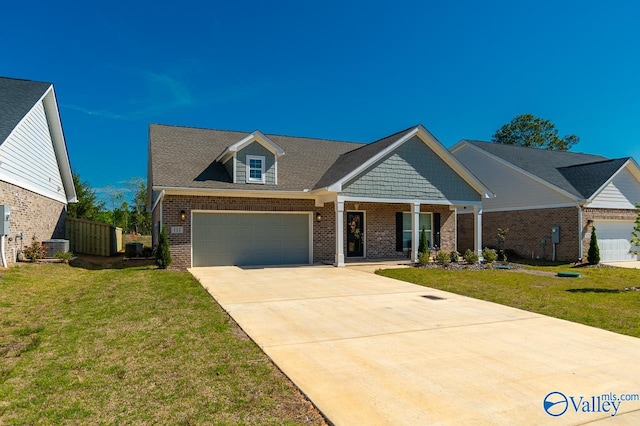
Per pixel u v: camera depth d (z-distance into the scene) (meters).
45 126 16.98
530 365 4.90
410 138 16.77
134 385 4.13
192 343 5.59
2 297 8.32
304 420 3.48
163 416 3.48
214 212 15.41
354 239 18.16
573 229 19.12
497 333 6.37
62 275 12.01
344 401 3.86
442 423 3.44
